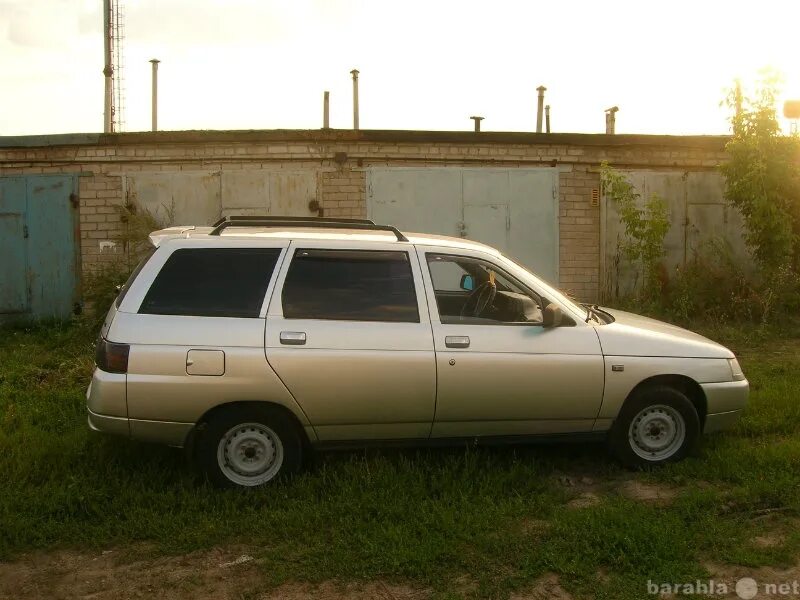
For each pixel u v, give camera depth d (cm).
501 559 393
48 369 780
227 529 422
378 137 1062
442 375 482
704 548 407
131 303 467
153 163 1061
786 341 946
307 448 495
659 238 1055
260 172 1069
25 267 1059
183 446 470
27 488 470
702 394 525
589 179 1109
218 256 480
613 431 517
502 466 514
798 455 518
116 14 1669
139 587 372
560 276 1109
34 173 1055
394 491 466
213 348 459
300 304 478
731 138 1096
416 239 517
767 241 1051
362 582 373
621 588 365
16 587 373
